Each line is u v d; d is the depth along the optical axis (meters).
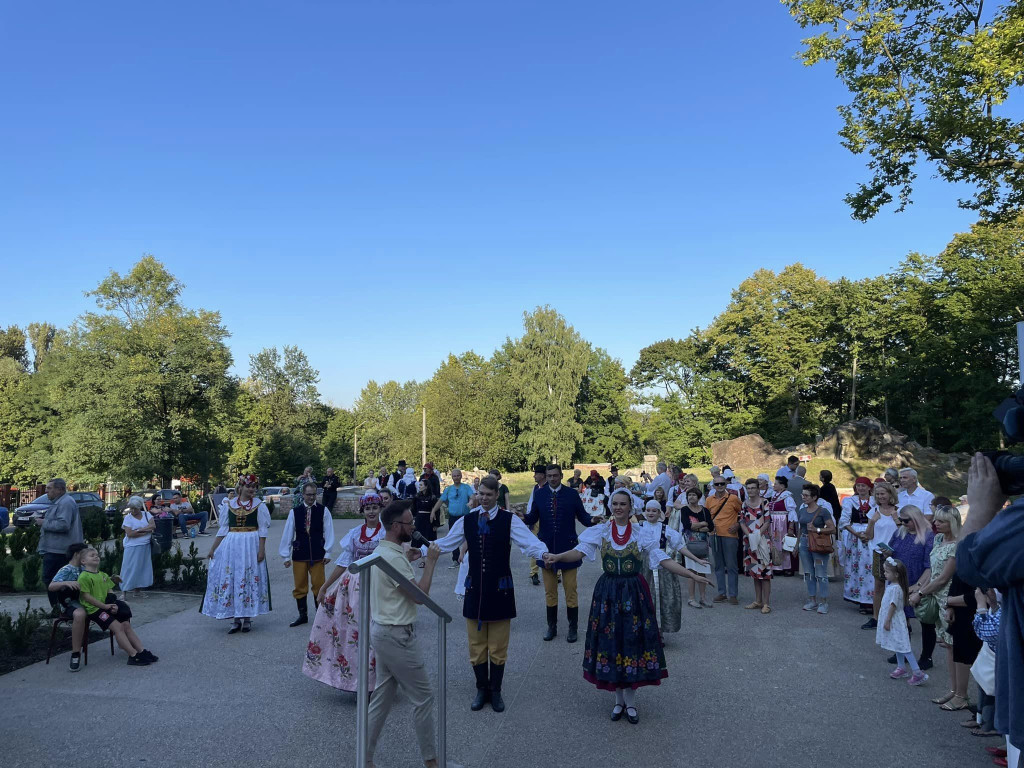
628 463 62.25
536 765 4.50
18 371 65.25
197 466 39.88
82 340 38.22
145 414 37.97
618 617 5.25
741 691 5.99
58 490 9.64
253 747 4.81
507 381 59.09
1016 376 36.72
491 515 5.82
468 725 5.22
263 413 65.56
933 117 13.78
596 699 5.80
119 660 7.01
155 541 11.80
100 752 4.72
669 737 4.96
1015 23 12.32
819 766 4.48
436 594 10.30
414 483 15.23
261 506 8.36
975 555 2.04
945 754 4.66
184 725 5.23
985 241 37.38
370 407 99.31
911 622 8.83
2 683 6.27
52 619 8.70
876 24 14.17
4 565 10.98
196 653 7.27
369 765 4.32
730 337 52.09
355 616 5.78
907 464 30.44
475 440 53.56
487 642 5.65
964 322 36.81
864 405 50.38
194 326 40.53
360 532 5.98
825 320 47.75
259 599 8.18
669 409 56.44
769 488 12.59
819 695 5.88
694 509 10.02
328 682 5.79
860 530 8.98
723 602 9.84
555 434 55.56
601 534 5.55
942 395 40.72
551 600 7.82
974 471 2.18
